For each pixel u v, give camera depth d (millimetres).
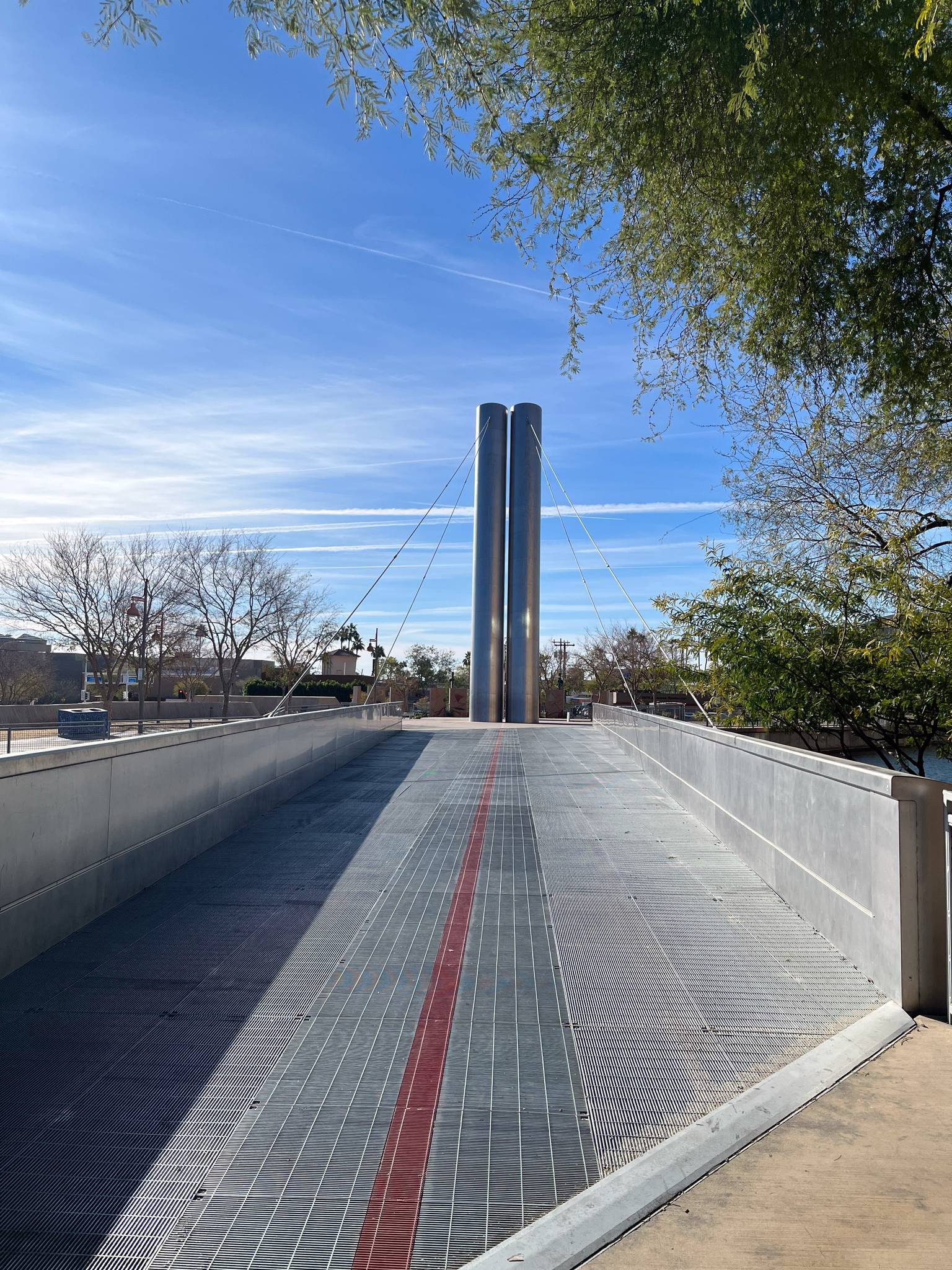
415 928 5344
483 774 12836
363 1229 2553
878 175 5797
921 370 5930
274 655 55031
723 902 5883
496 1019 4031
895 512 8703
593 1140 3020
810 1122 3002
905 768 9758
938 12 4098
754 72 4527
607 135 5641
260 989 4367
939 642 8172
